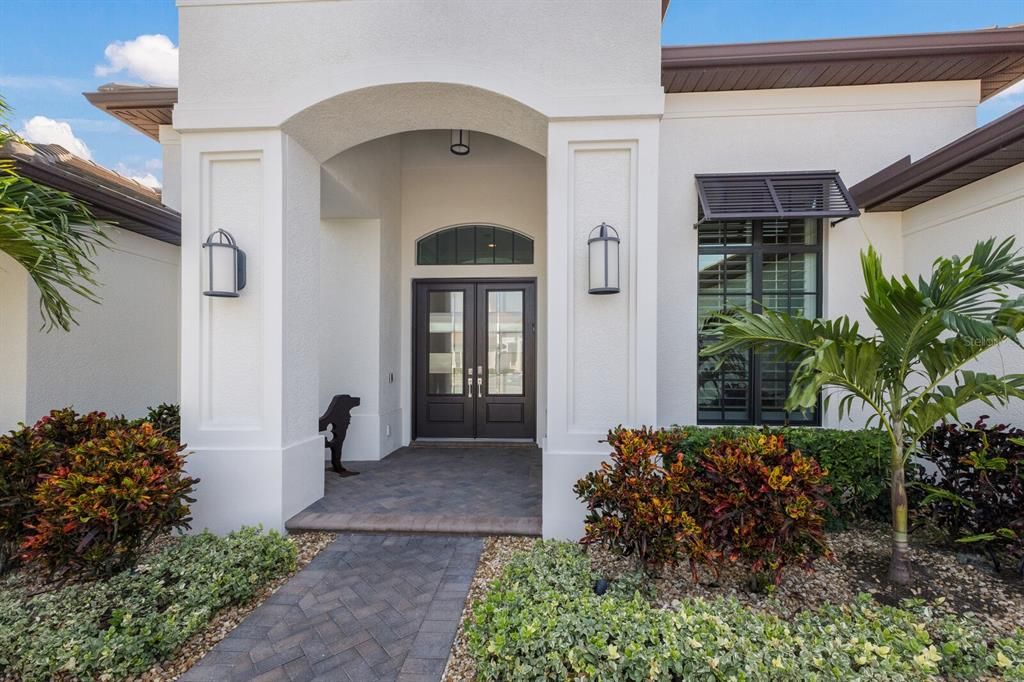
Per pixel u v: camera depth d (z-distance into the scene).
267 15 3.82
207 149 3.85
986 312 2.65
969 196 3.80
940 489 3.27
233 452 3.79
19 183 3.10
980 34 4.05
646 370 3.66
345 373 6.21
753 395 4.82
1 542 2.96
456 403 7.20
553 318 3.71
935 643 2.31
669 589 2.84
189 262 3.84
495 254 7.13
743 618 2.31
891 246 4.57
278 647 2.50
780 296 4.82
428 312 7.22
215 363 3.87
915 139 4.58
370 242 6.24
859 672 1.97
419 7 3.75
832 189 4.48
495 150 7.00
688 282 4.73
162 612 2.54
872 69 4.38
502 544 3.65
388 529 3.80
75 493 2.67
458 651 2.45
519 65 3.72
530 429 7.14
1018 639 2.29
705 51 4.34
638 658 1.97
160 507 2.88
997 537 2.93
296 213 4.08
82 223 3.74
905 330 2.58
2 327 3.84
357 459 6.09
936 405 2.62
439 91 3.82
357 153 5.47
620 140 3.69
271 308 3.82
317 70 3.79
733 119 4.71
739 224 4.84
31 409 3.88
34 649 2.21
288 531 3.84
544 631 2.11
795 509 2.47
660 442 3.14
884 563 3.06
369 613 2.79
